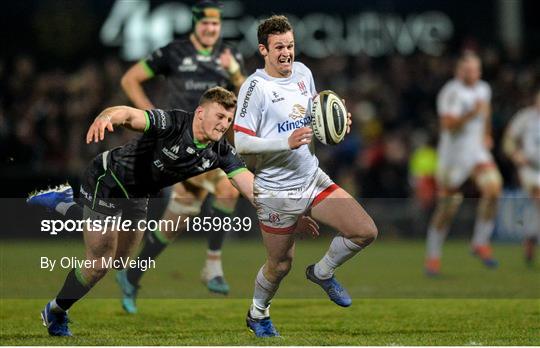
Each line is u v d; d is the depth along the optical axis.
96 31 77.50
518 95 72.81
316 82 75.31
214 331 28.39
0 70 72.94
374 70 78.81
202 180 34.47
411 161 69.62
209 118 25.34
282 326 29.56
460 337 26.97
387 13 79.50
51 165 66.88
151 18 77.62
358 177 68.62
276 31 25.41
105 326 29.53
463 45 80.06
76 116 69.56
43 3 77.25
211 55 35.97
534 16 80.81
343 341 26.11
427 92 74.69
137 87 36.09
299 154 25.91
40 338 26.73
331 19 79.12
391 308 33.66
